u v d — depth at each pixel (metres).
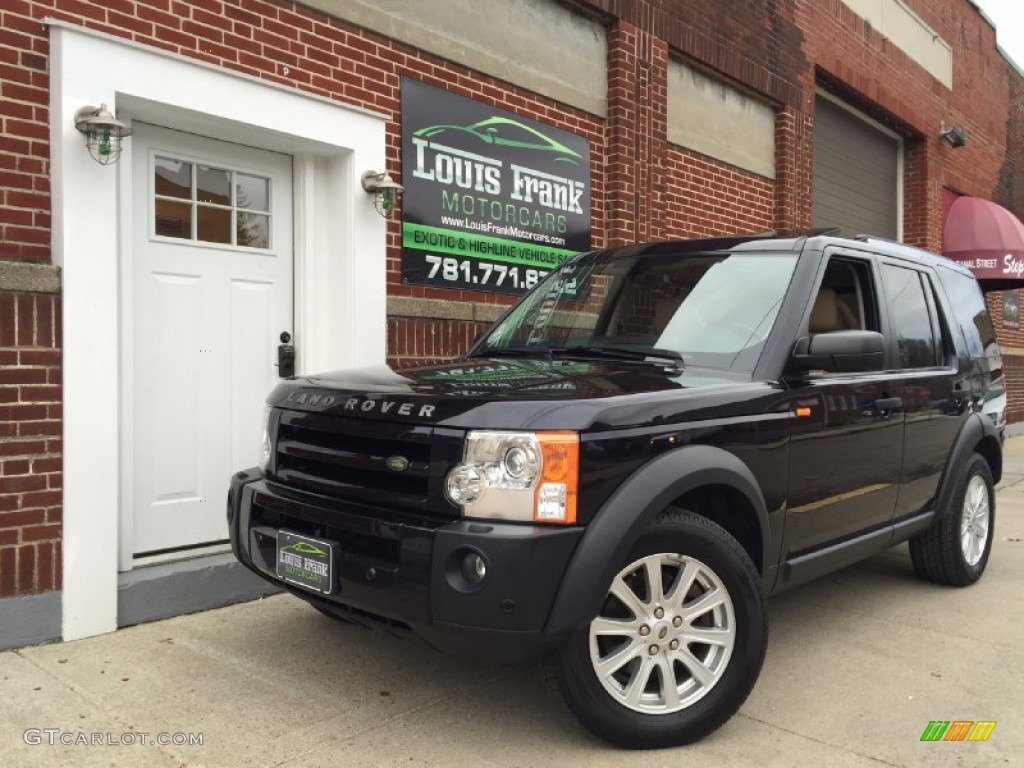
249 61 4.80
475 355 4.35
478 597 2.66
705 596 3.10
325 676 3.64
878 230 12.71
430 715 3.28
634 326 3.99
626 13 7.39
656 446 2.96
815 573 3.77
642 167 7.59
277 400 3.58
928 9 13.09
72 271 3.98
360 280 5.30
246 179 5.09
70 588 4.01
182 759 2.92
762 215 9.47
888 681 3.72
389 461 2.94
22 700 3.36
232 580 4.62
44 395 3.93
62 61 3.93
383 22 5.50
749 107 9.27
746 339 3.65
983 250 13.50
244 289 5.04
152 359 4.60
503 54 6.39
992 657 4.03
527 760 2.93
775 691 3.60
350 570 2.91
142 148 4.57
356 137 5.22
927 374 4.63
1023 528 7.17
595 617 2.81
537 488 2.73
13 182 3.89
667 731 2.99
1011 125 16.73
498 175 6.38
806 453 3.57
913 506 4.58
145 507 4.57
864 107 11.71
